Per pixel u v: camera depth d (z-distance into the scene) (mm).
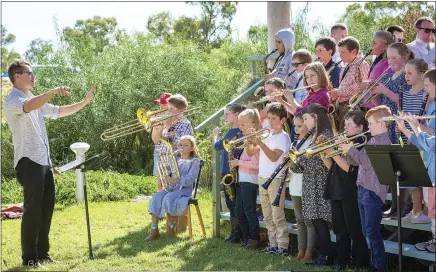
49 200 6539
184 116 7898
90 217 8914
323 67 6512
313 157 6031
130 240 7473
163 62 14117
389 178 5008
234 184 6977
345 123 5746
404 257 6125
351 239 5871
